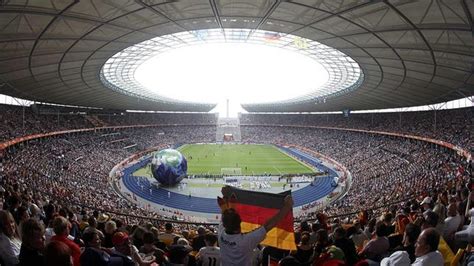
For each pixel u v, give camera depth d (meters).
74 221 13.25
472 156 42.94
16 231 7.60
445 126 68.75
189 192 51.69
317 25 27.64
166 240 13.30
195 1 22.45
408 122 81.75
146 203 46.03
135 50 42.84
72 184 43.41
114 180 58.69
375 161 68.12
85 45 32.66
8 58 32.91
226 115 175.50
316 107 108.75
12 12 20.92
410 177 45.03
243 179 61.25
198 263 8.08
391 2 19.70
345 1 20.86
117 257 6.42
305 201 48.75
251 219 6.65
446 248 7.38
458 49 26.61
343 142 97.38
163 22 27.92
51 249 4.27
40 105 79.25
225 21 28.38
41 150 60.38
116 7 22.75
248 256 4.96
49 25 24.69
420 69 37.53
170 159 54.25
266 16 26.28
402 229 10.41
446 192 18.28
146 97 90.19
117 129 106.69
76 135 85.94
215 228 21.55
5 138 51.53
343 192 52.41
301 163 81.31
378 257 8.27
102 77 54.47
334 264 6.82
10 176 32.06
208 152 101.75
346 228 13.07
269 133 134.62
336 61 46.69
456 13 19.58
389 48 31.06
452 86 45.53
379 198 36.66
